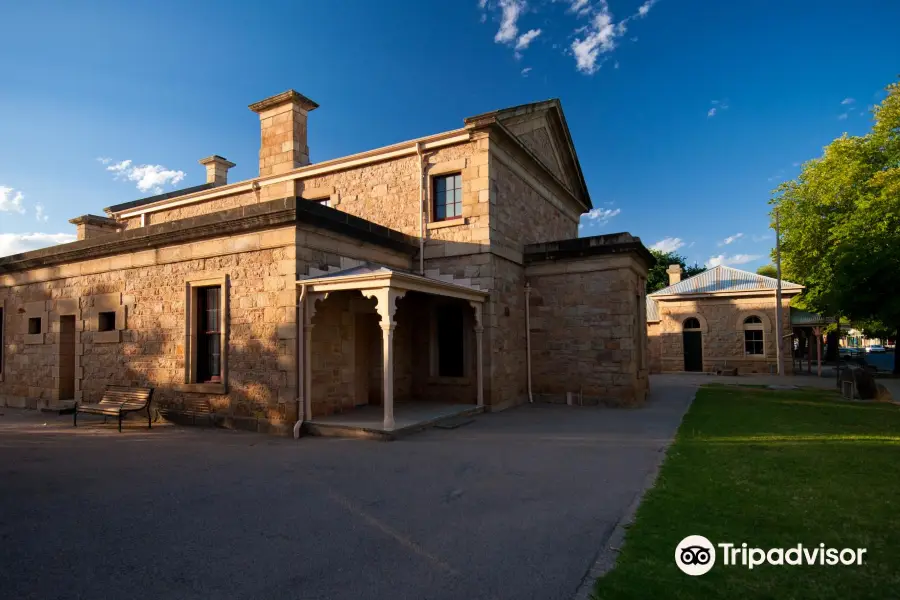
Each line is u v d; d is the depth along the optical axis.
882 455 6.86
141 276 10.98
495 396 11.84
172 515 4.86
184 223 10.09
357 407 11.17
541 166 14.60
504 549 4.04
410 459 7.03
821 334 24.88
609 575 3.51
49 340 12.60
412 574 3.62
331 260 9.98
